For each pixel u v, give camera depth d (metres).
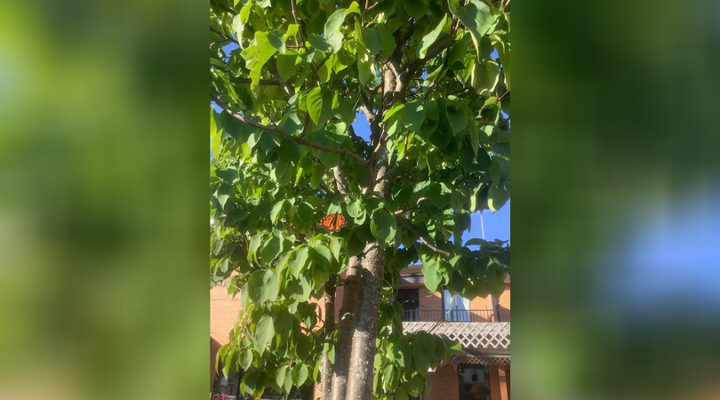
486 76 1.88
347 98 2.69
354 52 1.83
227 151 2.74
